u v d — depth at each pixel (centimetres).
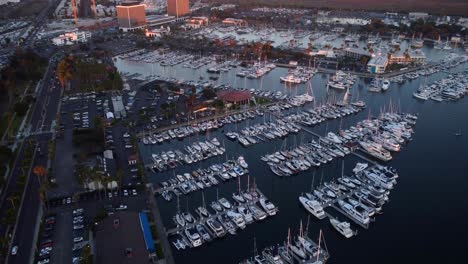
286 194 16425
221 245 13725
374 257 12925
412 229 14162
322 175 17712
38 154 18912
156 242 13175
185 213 14850
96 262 11375
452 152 19412
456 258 12800
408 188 16538
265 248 13325
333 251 13238
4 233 13450
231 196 16288
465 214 14862
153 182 17250
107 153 18388
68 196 15438
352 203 15300
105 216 13812
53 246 12788
